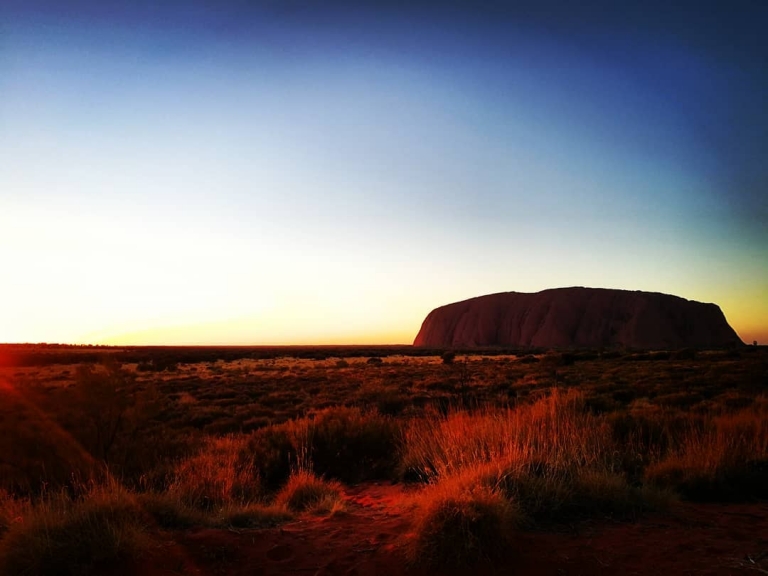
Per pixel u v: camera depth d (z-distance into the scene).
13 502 5.77
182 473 7.82
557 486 5.43
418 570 3.97
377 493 7.92
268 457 9.62
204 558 4.40
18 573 4.11
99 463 9.11
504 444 6.95
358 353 100.12
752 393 18.58
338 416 12.20
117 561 4.24
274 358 81.25
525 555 4.16
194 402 22.86
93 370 10.88
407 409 17.59
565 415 9.07
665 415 11.21
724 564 3.93
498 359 68.00
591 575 3.78
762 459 7.16
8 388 16.69
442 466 6.77
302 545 4.67
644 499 5.57
